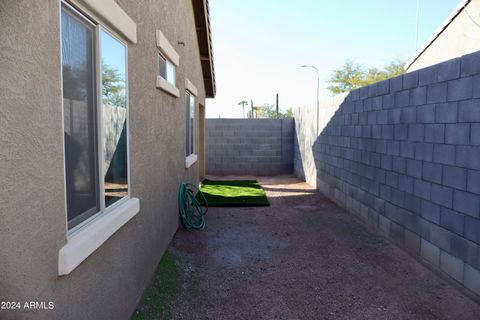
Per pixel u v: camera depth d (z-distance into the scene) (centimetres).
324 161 859
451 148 364
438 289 358
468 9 862
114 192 258
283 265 425
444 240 376
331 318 310
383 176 524
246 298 344
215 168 1299
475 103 329
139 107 317
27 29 141
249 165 1297
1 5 125
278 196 850
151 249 357
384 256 451
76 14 195
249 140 1291
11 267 133
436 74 390
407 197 455
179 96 530
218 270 410
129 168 288
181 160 566
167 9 441
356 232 555
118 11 248
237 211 696
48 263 158
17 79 135
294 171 1278
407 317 309
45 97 155
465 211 342
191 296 346
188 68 657
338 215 664
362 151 606
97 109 223
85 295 199
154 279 356
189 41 672
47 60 157
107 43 242
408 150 452
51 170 161
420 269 409
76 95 198
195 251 469
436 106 390
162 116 412
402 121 466
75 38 195
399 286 367
